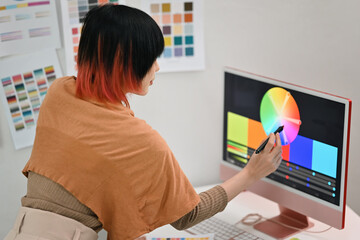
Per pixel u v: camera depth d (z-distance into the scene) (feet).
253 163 4.64
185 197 4.08
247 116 5.55
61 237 3.83
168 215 4.04
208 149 6.95
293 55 6.67
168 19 6.24
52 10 5.76
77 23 5.89
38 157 3.96
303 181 5.12
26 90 5.88
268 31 6.57
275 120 5.23
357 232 5.33
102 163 3.80
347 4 6.43
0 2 5.51
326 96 4.68
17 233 3.92
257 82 5.33
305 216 5.49
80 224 3.90
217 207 4.37
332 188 4.83
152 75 4.01
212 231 5.41
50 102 3.99
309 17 6.51
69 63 5.98
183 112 6.67
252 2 6.42
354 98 6.75
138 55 3.75
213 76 6.64
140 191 3.89
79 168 3.82
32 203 3.96
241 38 6.55
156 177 3.90
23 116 5.95
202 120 6.79
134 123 3.86
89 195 3.85
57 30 5.83
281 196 5.40
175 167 4.02
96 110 3.84
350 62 6.64
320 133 4.82
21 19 5.65
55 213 3.87
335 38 6.57
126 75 3.78
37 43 5.79
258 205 6.03
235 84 5.62
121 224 3.96
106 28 3.69
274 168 4.74
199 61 6.48
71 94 3.94
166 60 6.38
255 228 5.45
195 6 6.28
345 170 4.66
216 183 7.11
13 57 5.73
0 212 6.26
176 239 5.15
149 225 4.02
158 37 3.85
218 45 6.53
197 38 6.40
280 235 5.29
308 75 6.75
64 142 3.85
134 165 3.83
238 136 5.73
